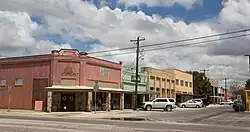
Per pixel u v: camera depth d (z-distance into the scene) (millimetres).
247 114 41750
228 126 23984
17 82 45688
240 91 97750
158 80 67938
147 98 62719
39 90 43625
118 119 31000
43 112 40562
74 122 23641
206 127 22156
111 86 50344
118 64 52594
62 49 43438
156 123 25078
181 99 83062
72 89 41781
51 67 42938
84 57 44094
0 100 46938
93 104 45750
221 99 131625
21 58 45562
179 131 18391
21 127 18828
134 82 57656
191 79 91375
